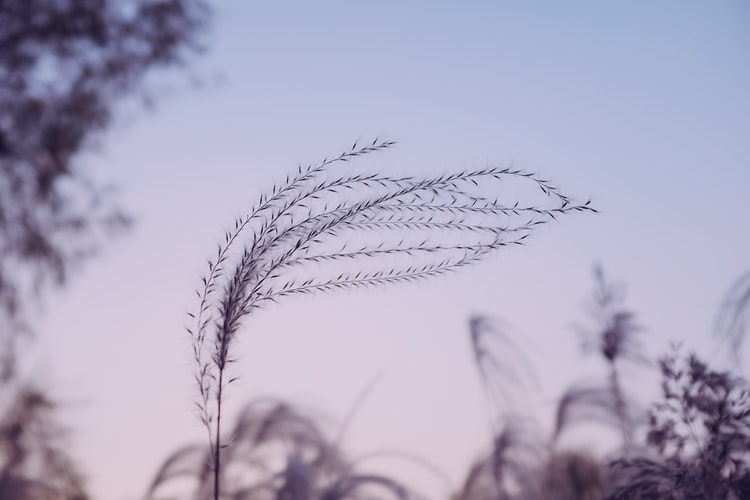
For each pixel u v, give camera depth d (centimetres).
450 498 681
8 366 647
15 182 756
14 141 752
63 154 765
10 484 601
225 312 244
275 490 664
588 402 621
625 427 599
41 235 746
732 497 424
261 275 244
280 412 697
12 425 616
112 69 786
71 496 619
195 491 648
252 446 681
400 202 236
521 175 227
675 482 448
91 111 784
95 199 761
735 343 475
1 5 745
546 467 620
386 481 682
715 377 436
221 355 241
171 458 648
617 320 720
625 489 464
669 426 440
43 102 765
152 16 801
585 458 565
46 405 624
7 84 751
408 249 233
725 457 426
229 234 251
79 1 762
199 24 823
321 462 697
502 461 659
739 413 427
